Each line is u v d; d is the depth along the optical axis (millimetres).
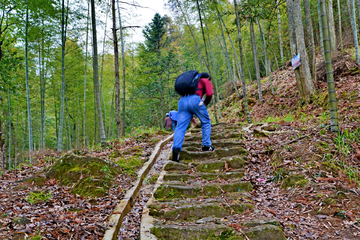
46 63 11492
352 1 7809
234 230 2061
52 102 17109
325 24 3303
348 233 1896
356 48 7793
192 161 4195
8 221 2043
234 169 3682
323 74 8211
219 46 19844
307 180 2707
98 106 5836
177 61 19375
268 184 3094
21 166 4941
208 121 4145
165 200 2861
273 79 12812
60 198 2797
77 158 3539
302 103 7867
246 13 7395
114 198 2836
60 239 1859
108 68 16016
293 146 3604
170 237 2094
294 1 7625
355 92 6000
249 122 7391
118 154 4711
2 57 9242
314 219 2148
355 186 2449
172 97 20031
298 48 7664
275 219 2166
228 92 18312
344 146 3117
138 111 21453
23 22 8172
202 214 2471
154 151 5000
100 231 2074
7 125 15398
